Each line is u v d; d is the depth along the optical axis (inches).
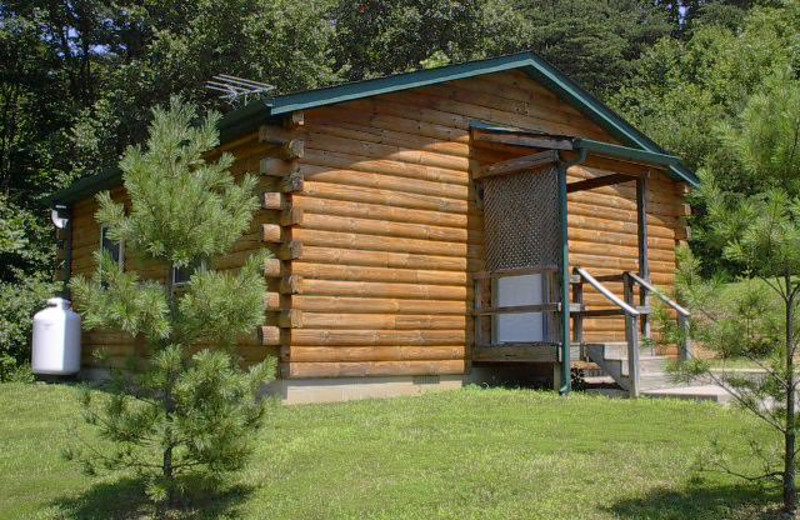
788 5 1248.2
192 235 206.8
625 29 1567.4
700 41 1290.6
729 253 193.2
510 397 383.2
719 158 816.3
